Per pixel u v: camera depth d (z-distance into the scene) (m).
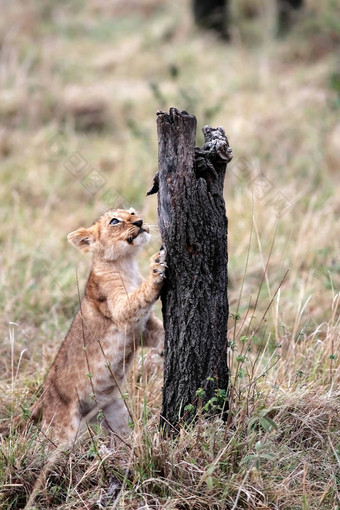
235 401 7.93
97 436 7.91
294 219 14.70
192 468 7.23
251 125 18.97
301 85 21.38
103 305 8.83
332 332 9.62
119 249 8.96
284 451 7.67
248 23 25.62
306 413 8.21
